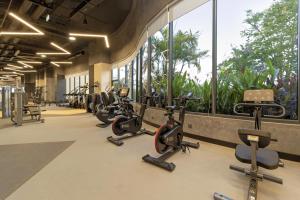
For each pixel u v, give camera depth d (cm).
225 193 191
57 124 605
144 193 190
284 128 278
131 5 699
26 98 729
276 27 303
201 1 397
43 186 204
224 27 367
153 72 588
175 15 458
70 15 674
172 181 216
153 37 580
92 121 669
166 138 274
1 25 720
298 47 273
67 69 1658
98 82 1011
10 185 206
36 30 594
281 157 281
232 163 269
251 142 174
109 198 181
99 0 585
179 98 338
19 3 608
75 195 186
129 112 432
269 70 307
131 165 262
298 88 272
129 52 830
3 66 1608
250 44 335
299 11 272
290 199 180
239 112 336
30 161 277
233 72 355
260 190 196
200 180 219
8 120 682
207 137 379
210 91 387
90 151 325
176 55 471
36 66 1734
